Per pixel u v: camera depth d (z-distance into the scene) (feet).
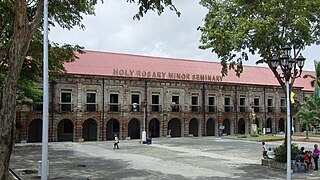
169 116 180.86
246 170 70.95
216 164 80.07
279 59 59.21
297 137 174.60
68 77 157.28
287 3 67.92
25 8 48.14
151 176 63.16
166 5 57.52
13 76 47.93
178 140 159.22
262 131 201.87
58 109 154.81
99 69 168.04
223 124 199.21
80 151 110.22
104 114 164.66
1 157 46.09
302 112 164.66
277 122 213.66
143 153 104.42
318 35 71.82
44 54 40.01
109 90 166.81
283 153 71.92
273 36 69.82
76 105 158.61
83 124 166.50
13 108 47.65
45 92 39.14
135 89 172.96
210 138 173.58
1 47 71.87
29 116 149.18
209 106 192.03
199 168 73.51
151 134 181.16
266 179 61.05
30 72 88.99
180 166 76.48
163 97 180.04
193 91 188.44
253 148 121.39
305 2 67.10
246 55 74.08
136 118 172.45
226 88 197.57
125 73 171.73
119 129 169.99
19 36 48.08
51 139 152.97
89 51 178.40
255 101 207.51
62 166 75.97
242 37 67.31
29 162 82.58
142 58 190.29
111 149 117.39
